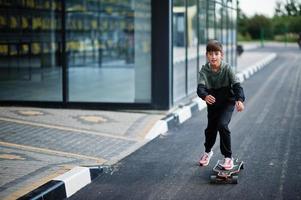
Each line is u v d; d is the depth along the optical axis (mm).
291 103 15641
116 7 21734
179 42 14516
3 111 13219
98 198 7086
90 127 11336
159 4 13281
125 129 11203
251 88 19672
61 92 13953
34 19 16016
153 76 13422
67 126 11406
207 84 8109
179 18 14406
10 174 7688
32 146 9586
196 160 8977
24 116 12500
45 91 14109
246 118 13094
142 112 13188
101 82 17328
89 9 22406
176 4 14031
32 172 7805
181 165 8648
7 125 11422
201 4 17031
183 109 13672
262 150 9648
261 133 11227
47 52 15383
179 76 14641
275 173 8117
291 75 24844
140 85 13648
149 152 9523
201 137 10938
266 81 22250
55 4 15469
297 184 7543
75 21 20656
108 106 13688
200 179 7852
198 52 16828
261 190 7281
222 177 7559
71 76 19156
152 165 8648
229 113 8078
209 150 8625
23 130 10930
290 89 19203
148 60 13531
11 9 15922
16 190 6941
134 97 13648
